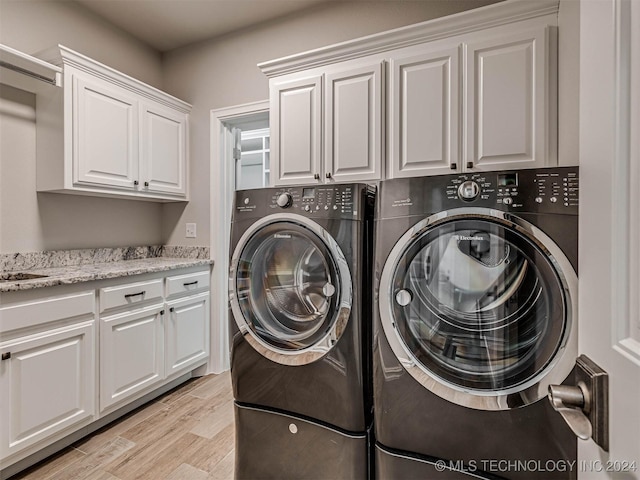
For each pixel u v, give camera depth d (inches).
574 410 20.1
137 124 98.2
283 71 86.4
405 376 45.6
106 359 76.7
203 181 114.7
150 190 102.2
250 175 152.5
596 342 20.0
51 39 89.5
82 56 82.6
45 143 83.4
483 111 67.0
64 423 67.8
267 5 97.3
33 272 78.3
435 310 45.1
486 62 66.9
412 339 45.7
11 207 80.8
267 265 60.9
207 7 98.0
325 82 81.1
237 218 61.2
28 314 62.4
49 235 88.4
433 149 71.1
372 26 91.2
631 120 16.7
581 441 23.9
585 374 20.2
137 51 112.9
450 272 44.5
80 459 67.2
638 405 15.4
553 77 62.6
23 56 72.3
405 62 73.5
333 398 52.1
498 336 41.7
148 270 87.1
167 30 108.8
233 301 60.6
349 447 51.1
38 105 84.3
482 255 42.9
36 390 63.4
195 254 115.0
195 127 116.2
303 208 55.3
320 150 81.7
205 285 109.0
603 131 19.3
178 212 119.0
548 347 38.4
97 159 87.0
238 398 60.1
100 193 90.3
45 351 65.0
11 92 80.7
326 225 53.1
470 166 67.9
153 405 89.6
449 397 43.0
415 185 46.2
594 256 20.4
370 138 76.6
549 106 62.6
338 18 95.1
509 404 39.9
